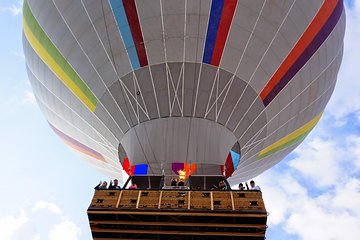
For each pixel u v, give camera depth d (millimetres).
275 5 21094
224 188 18453
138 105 21453
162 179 19516
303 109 25188
